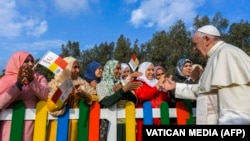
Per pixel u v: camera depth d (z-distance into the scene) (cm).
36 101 349
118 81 422
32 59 357
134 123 352
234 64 297
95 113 348
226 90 291
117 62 421
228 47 317
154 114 363
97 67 494
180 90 377
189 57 3014
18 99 337
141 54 4009
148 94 390
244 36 3212
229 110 282
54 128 343
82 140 337
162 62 3341
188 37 3247
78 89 330
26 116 335
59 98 309
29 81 321
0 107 317
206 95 317
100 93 384
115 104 353
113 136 348
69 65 388
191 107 381
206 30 339
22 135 329
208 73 318
